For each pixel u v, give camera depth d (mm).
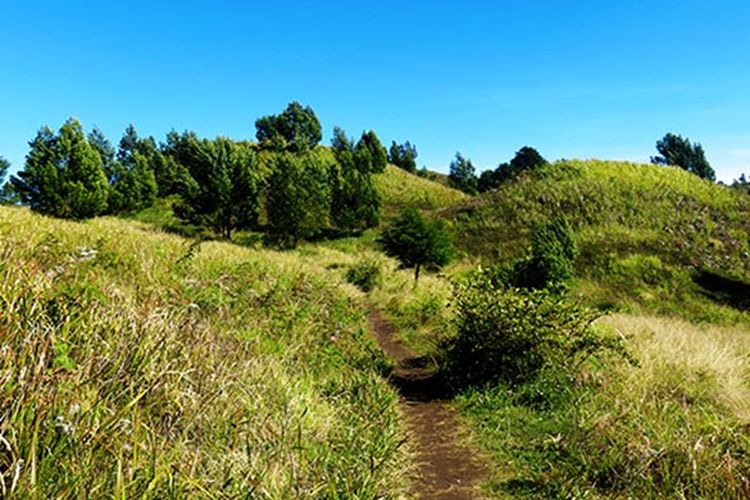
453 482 4301
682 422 5215
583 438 4941
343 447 4105
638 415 5273
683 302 26484
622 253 32031
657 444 4535
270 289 8930
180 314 4922
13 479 2072
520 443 5160
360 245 42031
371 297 18297
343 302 12531
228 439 3404
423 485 4211
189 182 37875
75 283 4207
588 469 4359
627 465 4215
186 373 3676
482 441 5277
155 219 47312
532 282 13656
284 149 80625
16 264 3990
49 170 27422
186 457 2939
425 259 20234
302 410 4488
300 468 3402
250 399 4148
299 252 34938
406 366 9078
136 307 4438
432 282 21422
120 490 2230
